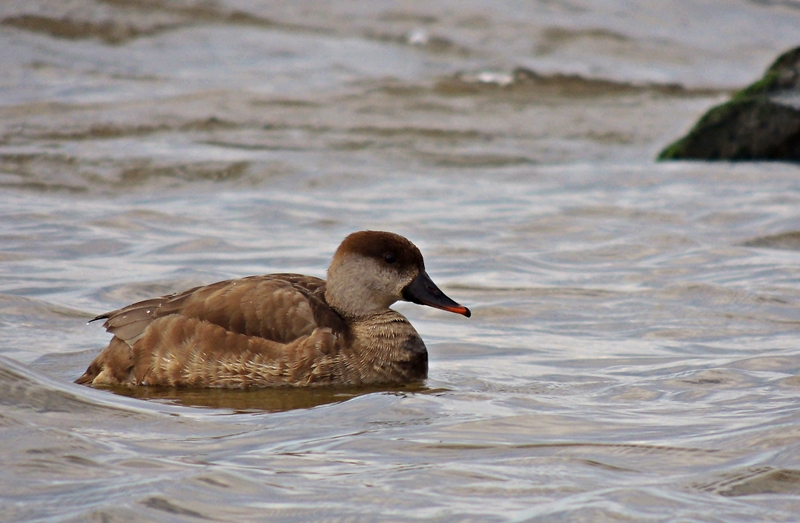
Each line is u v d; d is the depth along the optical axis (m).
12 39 28.89
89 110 23.31
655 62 34.22
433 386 8.69
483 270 13.10
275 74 28.73
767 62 35.69
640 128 26.06
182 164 19.27
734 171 21.03
